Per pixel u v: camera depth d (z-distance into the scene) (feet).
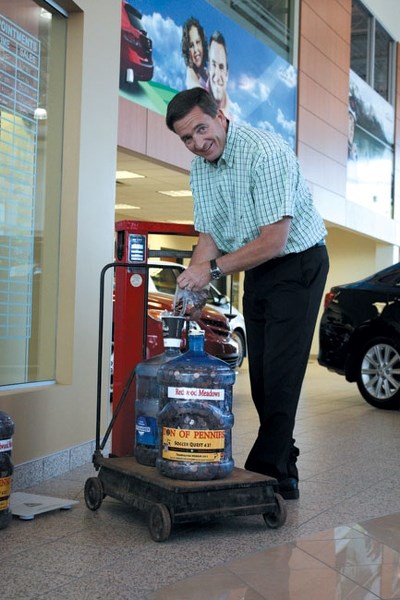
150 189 46.75
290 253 12.01
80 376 15.17
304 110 52.70
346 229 62.49
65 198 15.56
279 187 11.23
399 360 26.14
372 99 66.80
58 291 15.33
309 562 9.40
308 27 53.01
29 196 14.73
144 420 11.42
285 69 49.80
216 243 12.42
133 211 56.59
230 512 10.34
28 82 14.70
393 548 10.03
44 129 15.21
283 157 11.28
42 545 9.95
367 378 26.81
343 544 10.16
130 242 14.19
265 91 47.26
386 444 18.57
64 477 14.08
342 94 59.57
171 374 10.41
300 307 11.98
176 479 10.37
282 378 12.00
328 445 18.30
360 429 21.17
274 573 8.97
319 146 55.42
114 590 8.32
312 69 53.88
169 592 8.28
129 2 34.53
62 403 14.43
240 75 44.32
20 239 14.39
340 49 59.00
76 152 15.58
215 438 10.41
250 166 11.37
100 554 9.60
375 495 13.03
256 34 46.55
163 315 11.69
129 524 10.98
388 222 70.18
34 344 14.71
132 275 14.26
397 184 73.51
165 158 37.76
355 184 62.95
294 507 12.10
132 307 14.32
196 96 11.20
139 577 8.76
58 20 15.64
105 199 16.52
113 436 14.44
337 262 72.43
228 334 29.09
